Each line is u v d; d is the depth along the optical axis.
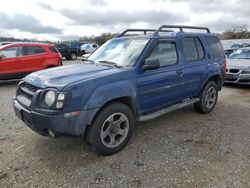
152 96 4.51
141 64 4.26
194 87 5.49
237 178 3.28
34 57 10.63
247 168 3.52
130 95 4.01
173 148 4.14
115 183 3.19
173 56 4.95
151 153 3.96
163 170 3.48
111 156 3.87
